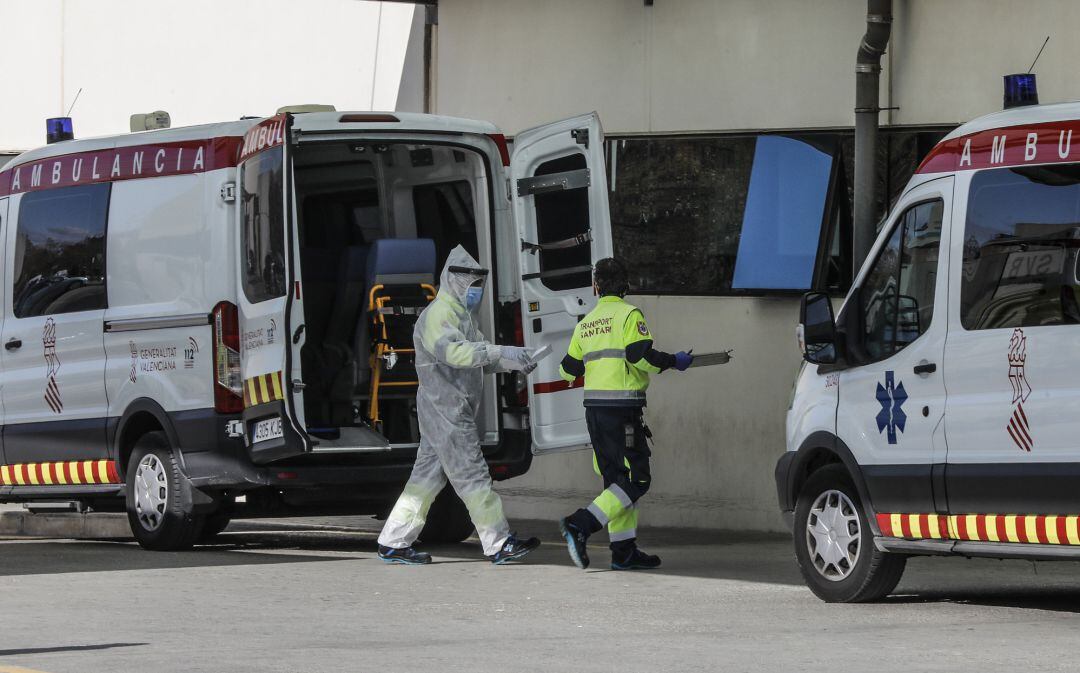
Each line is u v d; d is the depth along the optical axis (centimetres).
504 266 3203
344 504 3322
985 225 2230
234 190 3091
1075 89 3288
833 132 3591
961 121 3406
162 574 2747
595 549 3309
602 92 3909
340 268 3203
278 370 2927
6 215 3500
